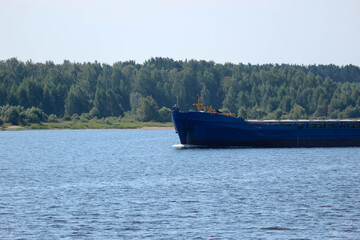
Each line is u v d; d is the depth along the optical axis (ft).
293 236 631.15
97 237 629.10
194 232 646.74
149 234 639.35
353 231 649.61
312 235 634.43
